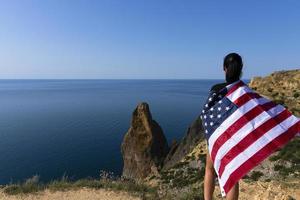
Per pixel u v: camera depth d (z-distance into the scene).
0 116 172.62
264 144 5.38
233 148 5.39
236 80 5.80
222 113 5.61
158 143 56.28
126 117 163.38
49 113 183.38
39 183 17.75
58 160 83.44
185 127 129.75
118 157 86.25
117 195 15.78
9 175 71.38
